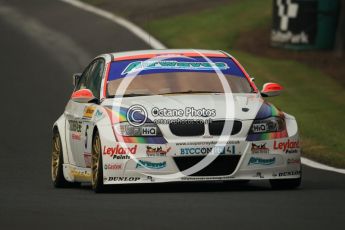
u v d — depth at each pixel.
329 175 48.78
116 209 34.09
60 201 37.31
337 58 105.38
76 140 44.69
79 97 43.44
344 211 32.94
